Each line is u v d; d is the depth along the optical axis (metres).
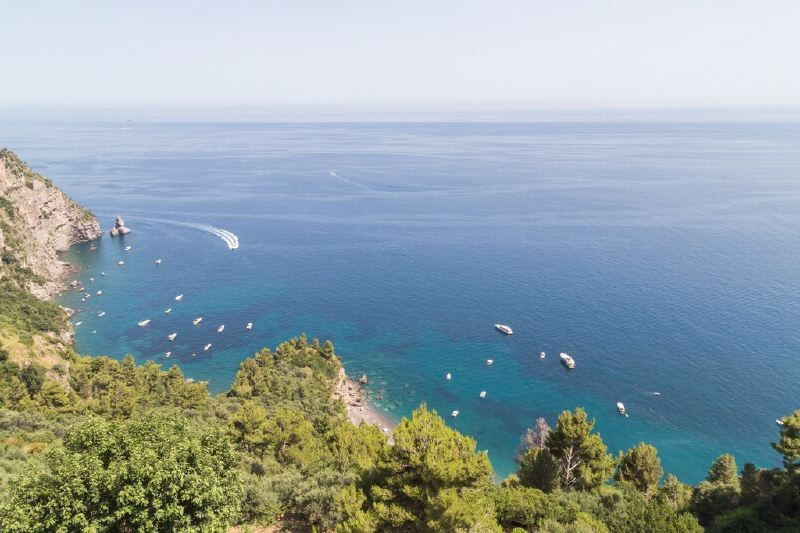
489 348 129.38
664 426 96.75
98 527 23.66
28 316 123.06
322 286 173.75
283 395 97.62
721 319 135.62
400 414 104.75
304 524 38.06
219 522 27.09
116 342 133.00
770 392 103.88
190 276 183.25
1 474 39.41
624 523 36.00
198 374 118.94
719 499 50.94
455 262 194.88
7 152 194.50
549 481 48.47
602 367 117.19
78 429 27.80
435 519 27.41
